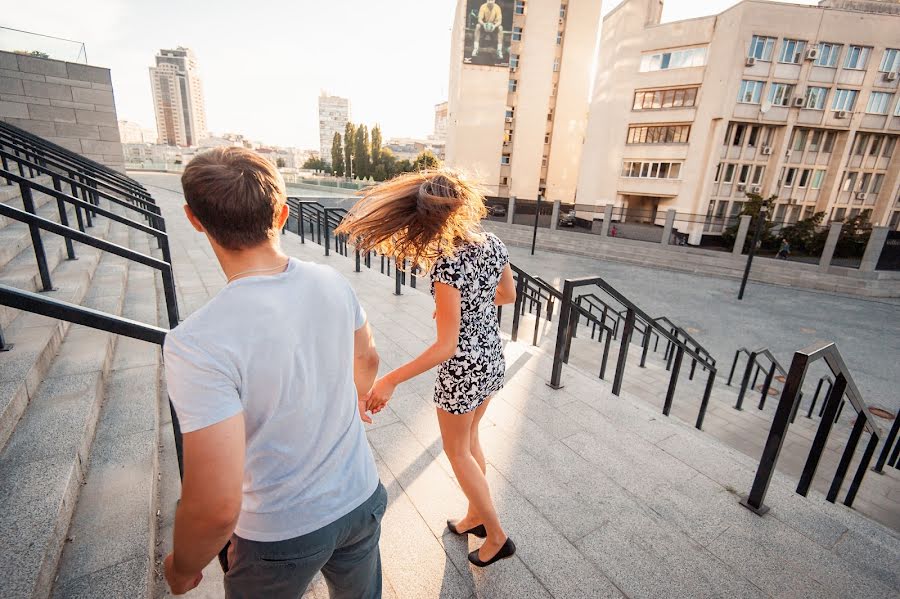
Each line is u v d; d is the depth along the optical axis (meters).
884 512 3.72
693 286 15.14
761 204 21.31
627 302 3.12
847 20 23.19
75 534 1.50
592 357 7.37
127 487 1.73
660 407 5.80
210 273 5.86
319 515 0.90
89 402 2.06
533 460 2.51
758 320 11.62
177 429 1.71
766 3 22.91
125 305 3.80
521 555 1.86
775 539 1.99
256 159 0.86
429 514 2.07
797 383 1.89
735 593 1.71
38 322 2.65
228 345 0.73
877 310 12.88
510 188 34.75
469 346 1.51
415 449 2.56
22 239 3.76
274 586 0.91
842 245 16.72
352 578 1.10
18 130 7.55
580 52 34.38
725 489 2.32
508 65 32.28
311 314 0.88
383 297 5.77
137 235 7.11
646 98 28.50
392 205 1.35
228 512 0.71
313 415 0.89
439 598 1.65
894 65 24.17
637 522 2.07
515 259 19.09
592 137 32.12
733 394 6.64
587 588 1.72
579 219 22.17
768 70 24.02
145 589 1.35
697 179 26.47
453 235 1.38
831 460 4.91
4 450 1.69
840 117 24.94
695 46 25.81
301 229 9.09
